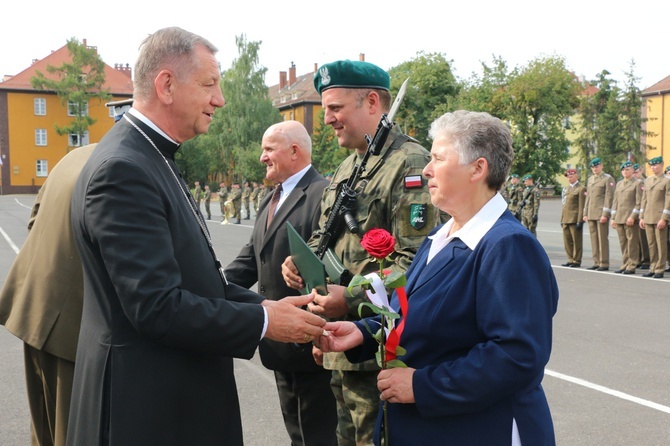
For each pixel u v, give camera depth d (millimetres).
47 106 61031
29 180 60812
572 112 48031
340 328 2240
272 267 3395
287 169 3492
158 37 2121
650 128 59219
